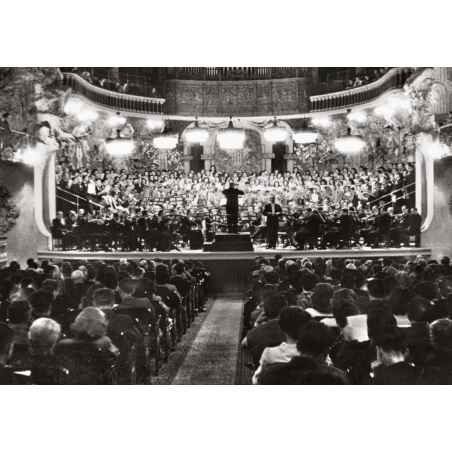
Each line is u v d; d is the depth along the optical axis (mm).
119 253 21062
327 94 33219
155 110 34156
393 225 22578
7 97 20297
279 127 24328
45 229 22891
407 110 27734
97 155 32188
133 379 6926
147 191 30922
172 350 10766
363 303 7316
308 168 35250
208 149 36469
